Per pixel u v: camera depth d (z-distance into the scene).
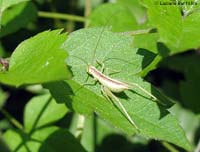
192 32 0.16
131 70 0.20
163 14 0.16
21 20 0.26
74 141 0.24
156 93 0.20
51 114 0.25
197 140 0.31
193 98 0.30
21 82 0.16
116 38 0.21
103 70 0.20
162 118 0.19
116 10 0.28
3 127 0.31
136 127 0.19
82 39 0.21
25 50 0.18
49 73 0.15
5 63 0.18
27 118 0.25
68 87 0.20
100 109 0.19
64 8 0.34
